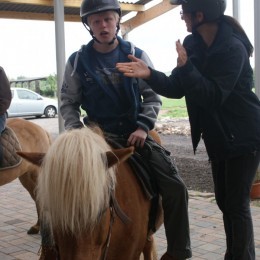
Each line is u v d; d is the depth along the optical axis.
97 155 1.88
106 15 2.63
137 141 2.61
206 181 7.08
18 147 4.41
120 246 2.29
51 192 1.79
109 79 2.66
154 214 2.71
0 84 4.20
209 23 2.68
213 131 2.76
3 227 5.18
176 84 2.62
